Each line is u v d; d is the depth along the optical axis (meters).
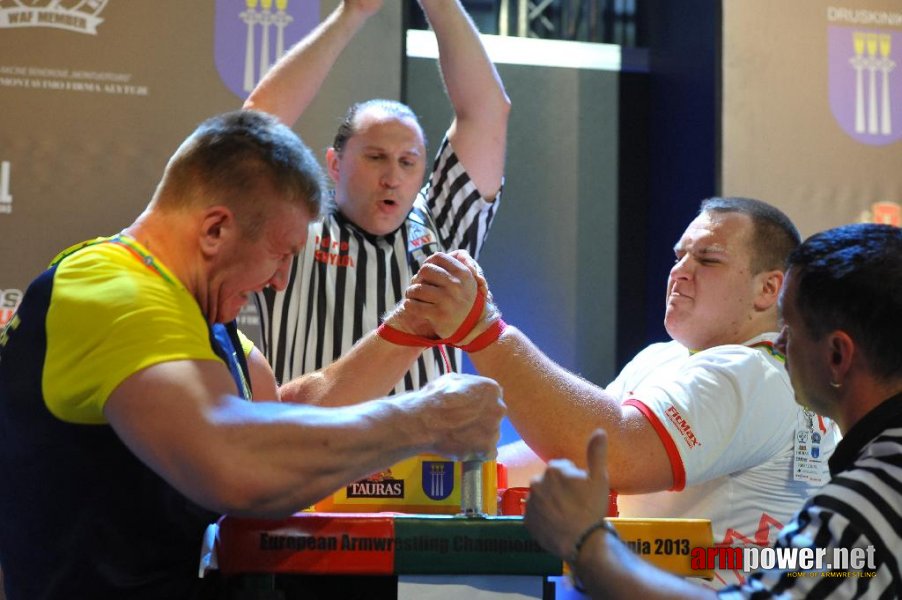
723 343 2.77
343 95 4.17
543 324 5.03
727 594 1.66
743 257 2.74
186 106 4.06
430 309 2.34
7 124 3.98
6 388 1.87
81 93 4.02
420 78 5.04
